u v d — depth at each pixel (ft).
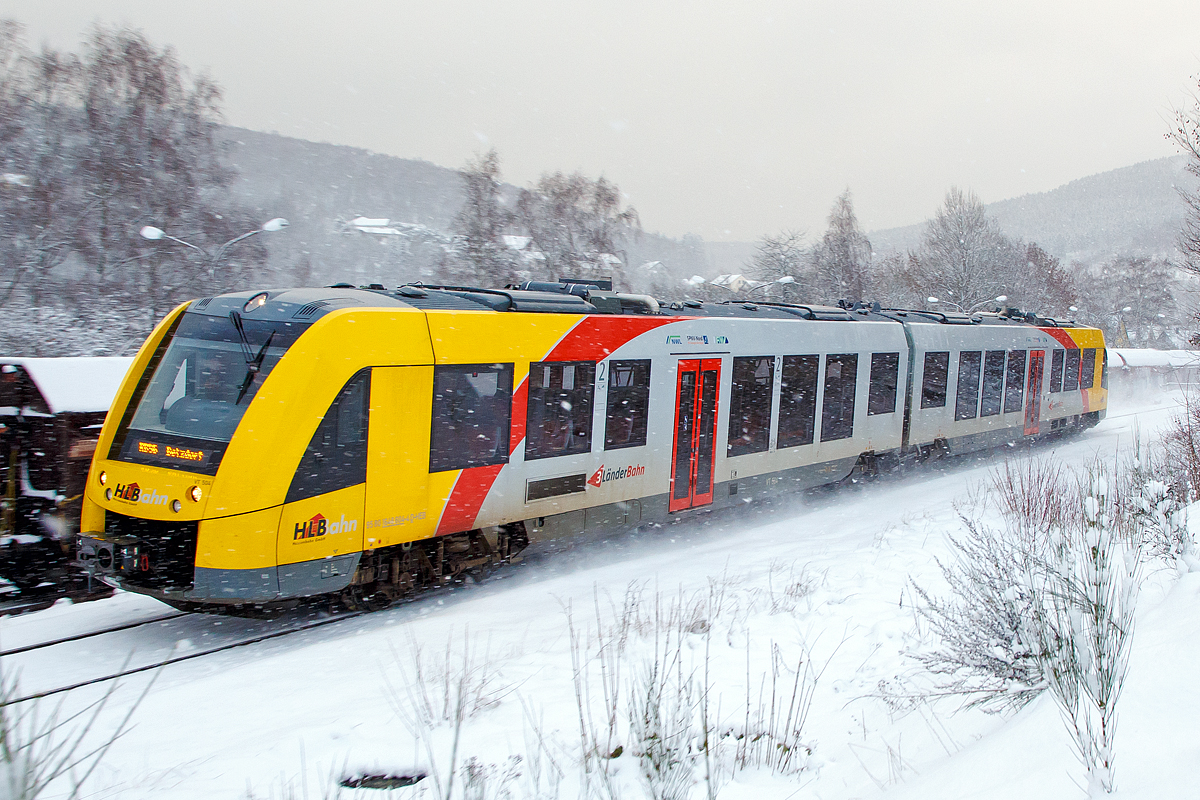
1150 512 20.35
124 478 23.13
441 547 26.99
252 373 23.24
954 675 15.53
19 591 26.37
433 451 25.93
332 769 13.80
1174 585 15.78
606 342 31.12
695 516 39.29
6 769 9.41
